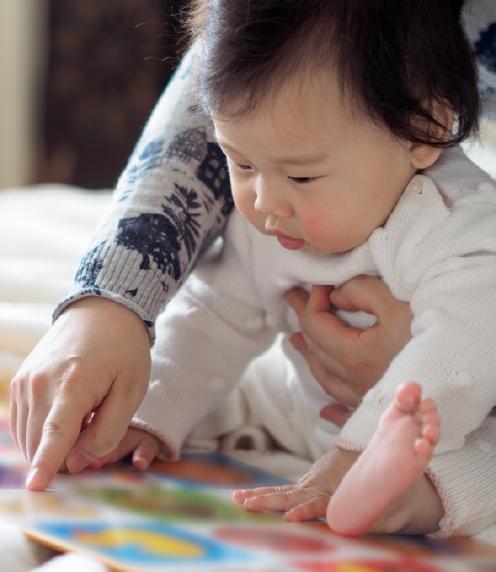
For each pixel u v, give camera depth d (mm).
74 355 919
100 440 925
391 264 990
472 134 1002
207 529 816
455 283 946
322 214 949
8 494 868
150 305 995
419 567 773
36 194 2281
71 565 707
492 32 1021
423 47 930
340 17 902
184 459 1083
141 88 3209
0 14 3248
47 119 3291
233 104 909
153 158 1098
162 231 1041
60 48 3246
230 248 1146
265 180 941
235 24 912
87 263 1009
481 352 919
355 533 831
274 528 834
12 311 1370
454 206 986
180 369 1112
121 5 3184
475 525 896
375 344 1013
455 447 917
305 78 897
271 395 1197
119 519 821
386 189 967
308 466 1119
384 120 920
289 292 1106
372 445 811
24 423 927
